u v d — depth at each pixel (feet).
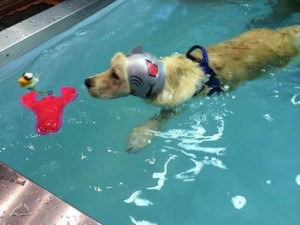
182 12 10.66
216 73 7.32
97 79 6.41
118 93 6.44
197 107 7.25
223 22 10.11
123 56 6.38
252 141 6.67
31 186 5.01
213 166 6.24
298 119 7.09
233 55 7.64
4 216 4.63
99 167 6.28
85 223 4.49
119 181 6.03
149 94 6.61
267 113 7.22
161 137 6.70
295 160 6.33
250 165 6.25
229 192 5.83
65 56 8.86
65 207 4.69
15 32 8.85
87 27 9.88
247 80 7.80
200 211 5.56
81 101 7.55
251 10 10.64
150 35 9.65
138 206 5.64
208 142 6.66
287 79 8.04
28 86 7.79
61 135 6.86
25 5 12.52
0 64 8.29
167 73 6.68
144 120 7.13
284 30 8.36
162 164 6.28
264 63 7.88
